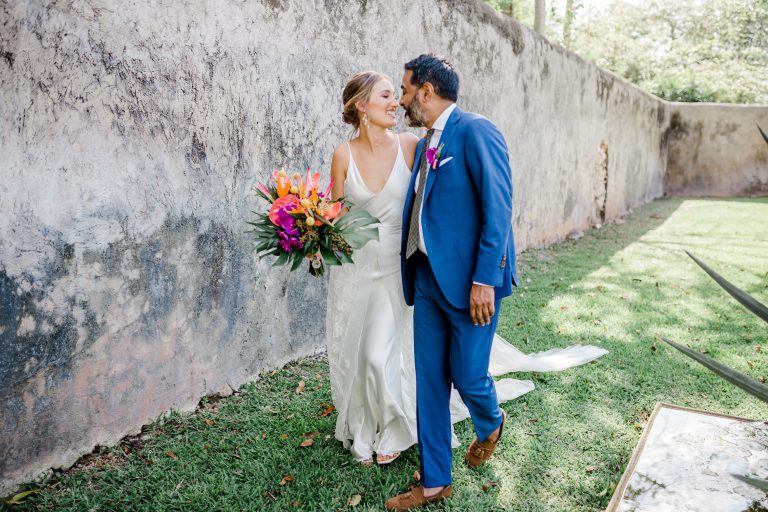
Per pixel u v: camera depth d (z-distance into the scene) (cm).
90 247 276
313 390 369
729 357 419
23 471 261
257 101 362
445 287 245
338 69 427
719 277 177
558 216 904
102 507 255
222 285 352
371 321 286
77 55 262
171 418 326
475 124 238
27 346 256
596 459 289
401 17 497
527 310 528
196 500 260
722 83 2159
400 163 283
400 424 285
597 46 2270
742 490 233
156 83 300
